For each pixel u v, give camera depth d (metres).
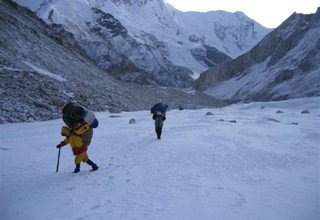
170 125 19.75
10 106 28.14
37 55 63.81
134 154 11.77
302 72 118.88
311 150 13.00
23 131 19.70
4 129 20.84
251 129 18.03
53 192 8.17
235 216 6.82
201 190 8.17
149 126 19.88
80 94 42.44
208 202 7.46
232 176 9.30
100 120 25.03
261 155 11.77
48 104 32.50
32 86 35.47
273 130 18.06
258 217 6.79
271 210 7.12
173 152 11.91
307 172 9.91
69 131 9.60
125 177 9.16
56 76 57.69
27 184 8.82
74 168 10.27
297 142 14.69
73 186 8.54
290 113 32.72
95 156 11.62
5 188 8.58
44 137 16.45
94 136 15.95
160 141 14.02
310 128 19.34
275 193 8.09
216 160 10.89
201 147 12.66
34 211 7.13
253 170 9.95
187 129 17.30
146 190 8.17
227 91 180.62
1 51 52.56
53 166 10.54
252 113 32.41
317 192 8.18
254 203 7.47
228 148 12.62
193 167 10.07
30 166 10.52
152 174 9.40
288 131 17.86
